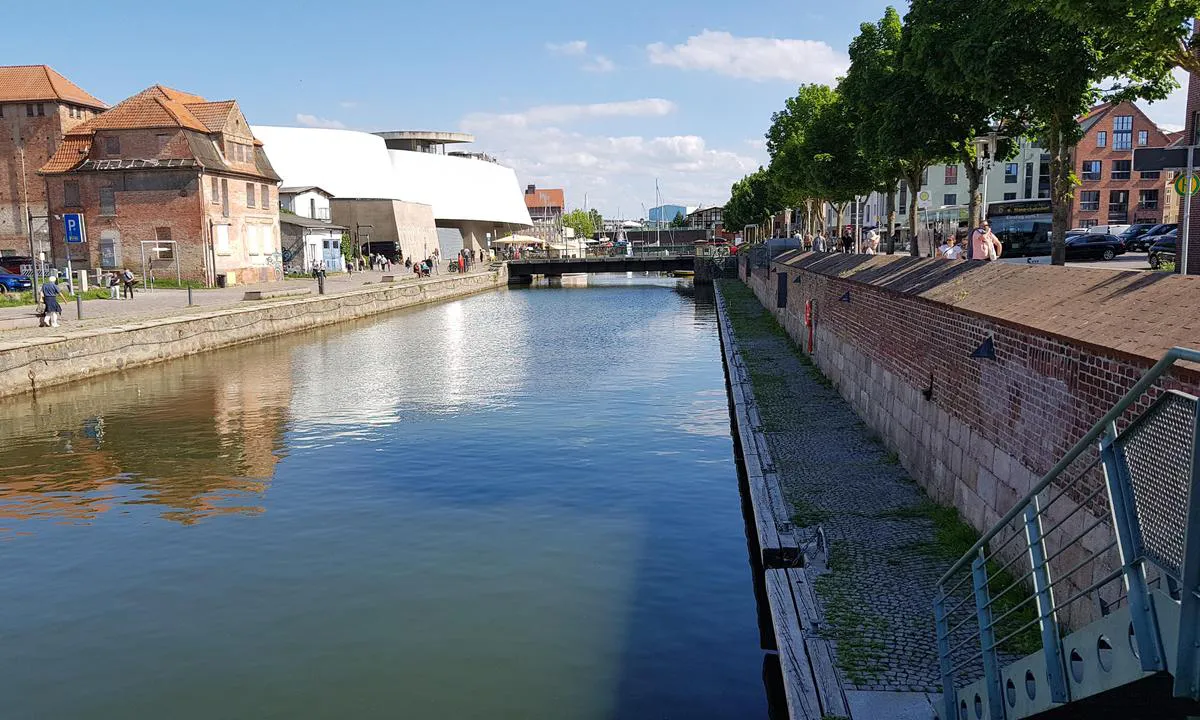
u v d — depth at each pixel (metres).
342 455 17.94
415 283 58.78
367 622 10.08
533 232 140.12
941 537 10.34
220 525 13.63
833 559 9.74
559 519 13.74
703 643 9.49
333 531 13.27
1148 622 3.81
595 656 9.19
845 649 7.50
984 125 21.39
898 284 14.41
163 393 25.33
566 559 12.02
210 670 8.99
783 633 7.87
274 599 10.77
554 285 87.50
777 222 95.38
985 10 16.61
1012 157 22.09
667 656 9.19
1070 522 7.68
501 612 10.31
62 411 22.72
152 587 11.21
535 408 22.70
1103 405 7.11
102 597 10.92
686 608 10.38
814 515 11.42
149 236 50.25
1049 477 4.75
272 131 92.12
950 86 18.28
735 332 33.56
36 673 8.99
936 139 21.48
